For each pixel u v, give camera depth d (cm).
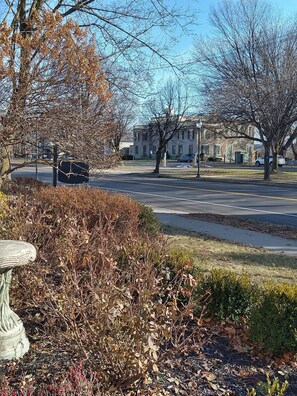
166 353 282
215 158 7031
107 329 272
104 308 265
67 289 307
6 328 308
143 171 3919
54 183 1126
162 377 292
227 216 1185
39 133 787
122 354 257
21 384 266
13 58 743
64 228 458
